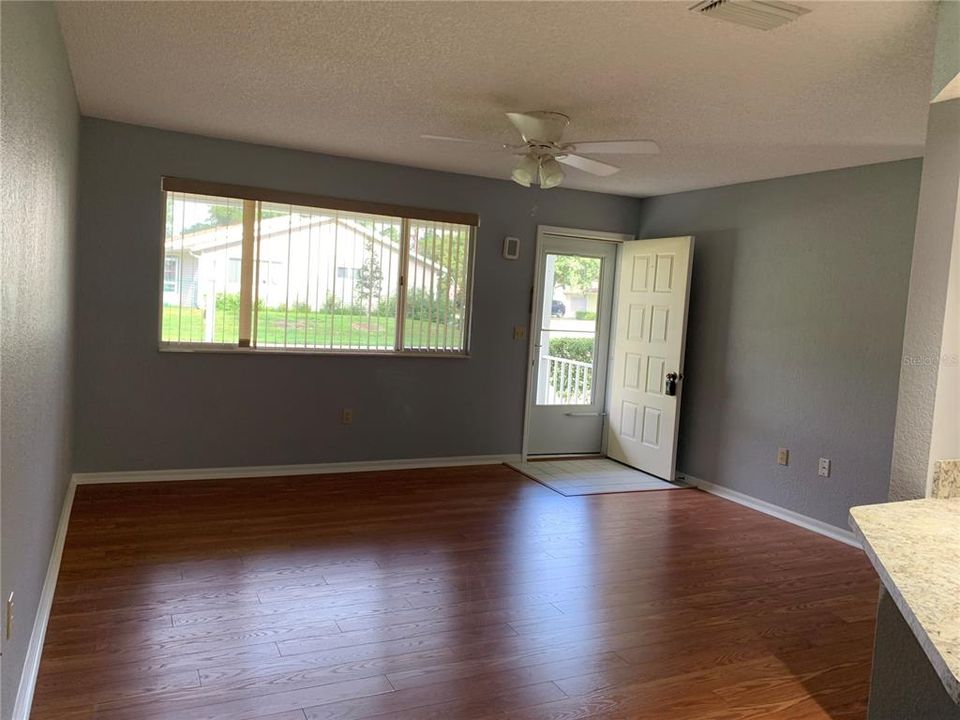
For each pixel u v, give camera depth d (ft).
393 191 17.21
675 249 18.10
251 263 15.96
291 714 7.34
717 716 7.77
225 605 9.78
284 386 16.58
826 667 8.98
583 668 8.64
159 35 9.27
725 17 7.61
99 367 14.87
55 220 9.34
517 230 18.88
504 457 19.40
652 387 18.86
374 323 17.43
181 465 15.79
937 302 6.99
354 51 9.43
